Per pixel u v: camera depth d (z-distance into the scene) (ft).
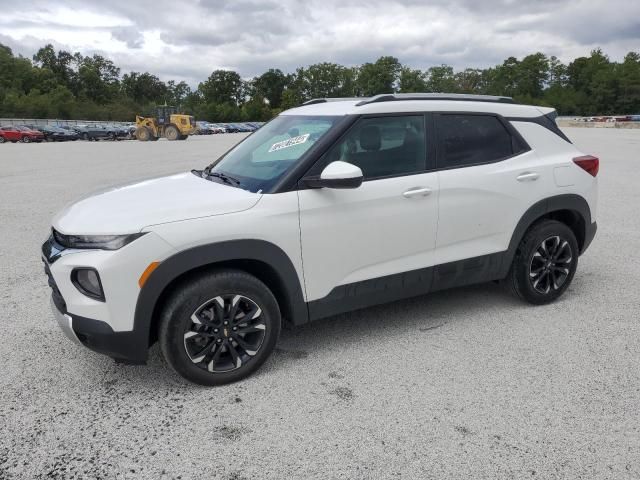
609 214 27.73
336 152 11.73
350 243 11.83
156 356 12.56
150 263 9.94
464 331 13.55
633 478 8.25
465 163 13.35
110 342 10.02
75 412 10.24
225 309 10.82
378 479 8.29
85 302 9.95
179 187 12.00
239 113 361.30
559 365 11.73
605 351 12.36
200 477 8.41
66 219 10.77
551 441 9.13
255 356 11.24
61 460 8.84
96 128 155.33
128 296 9.91
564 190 14.66
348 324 14.14
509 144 14.12
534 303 14.99
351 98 14.06
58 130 149.69
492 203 13.55
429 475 8.36
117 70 418.10
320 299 11.82
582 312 14.65
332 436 9.36
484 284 17.07
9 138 136.15
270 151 12.54
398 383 11.08
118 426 9.77
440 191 12.76
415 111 12.81
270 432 9.51
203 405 10.40
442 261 13.17
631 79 358.43
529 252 14.38
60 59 392.06
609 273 17.98
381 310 15.08
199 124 231.71
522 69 402.52
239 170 12.60
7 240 23.61
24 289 17.21
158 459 8.85
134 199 11.16
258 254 10.82
